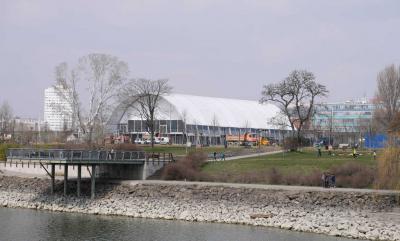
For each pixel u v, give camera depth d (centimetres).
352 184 7900
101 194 8519
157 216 7388
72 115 13250
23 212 7975
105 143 12088
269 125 17912
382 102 13275
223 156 10512
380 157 7138
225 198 7688
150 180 8975
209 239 5862
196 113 16175
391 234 5753
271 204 7331
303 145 13125
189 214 7244
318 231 6144
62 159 8181
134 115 15775
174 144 15188
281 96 12462
